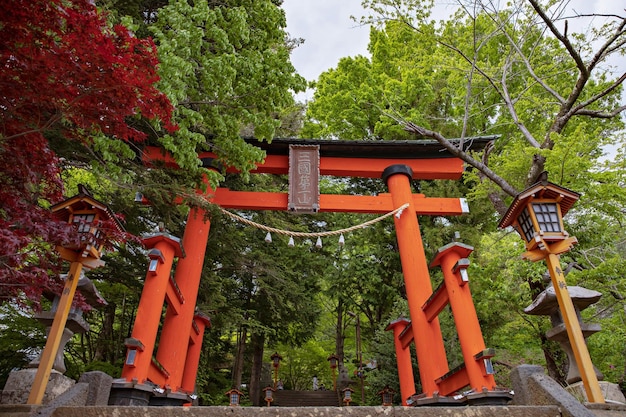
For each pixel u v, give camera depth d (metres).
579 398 4.54
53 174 4.30
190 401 6.91
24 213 3.60
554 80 10.85
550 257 4.70
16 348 8.16
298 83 7.47
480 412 3.05
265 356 21.97
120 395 4.71
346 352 21.95
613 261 6.75
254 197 9.27
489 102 12.79
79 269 4.44
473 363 6.49
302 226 13.90
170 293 6.84
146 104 4.10
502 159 8.60
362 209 9.32
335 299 19.06
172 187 6.37
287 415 2.93
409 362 8.87
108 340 11.31
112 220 4.83
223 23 7.48
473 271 9.43
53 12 3.38
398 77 16.48
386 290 14.39
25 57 3.39
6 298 3.87
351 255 14.74
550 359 8.52
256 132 7.40
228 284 13.41
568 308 4.41
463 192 13.83
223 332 14.48
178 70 5.91
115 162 6.50
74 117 3.93
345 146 9.62
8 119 3.68
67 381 4.65
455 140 9.44
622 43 6.82
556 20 6.80
